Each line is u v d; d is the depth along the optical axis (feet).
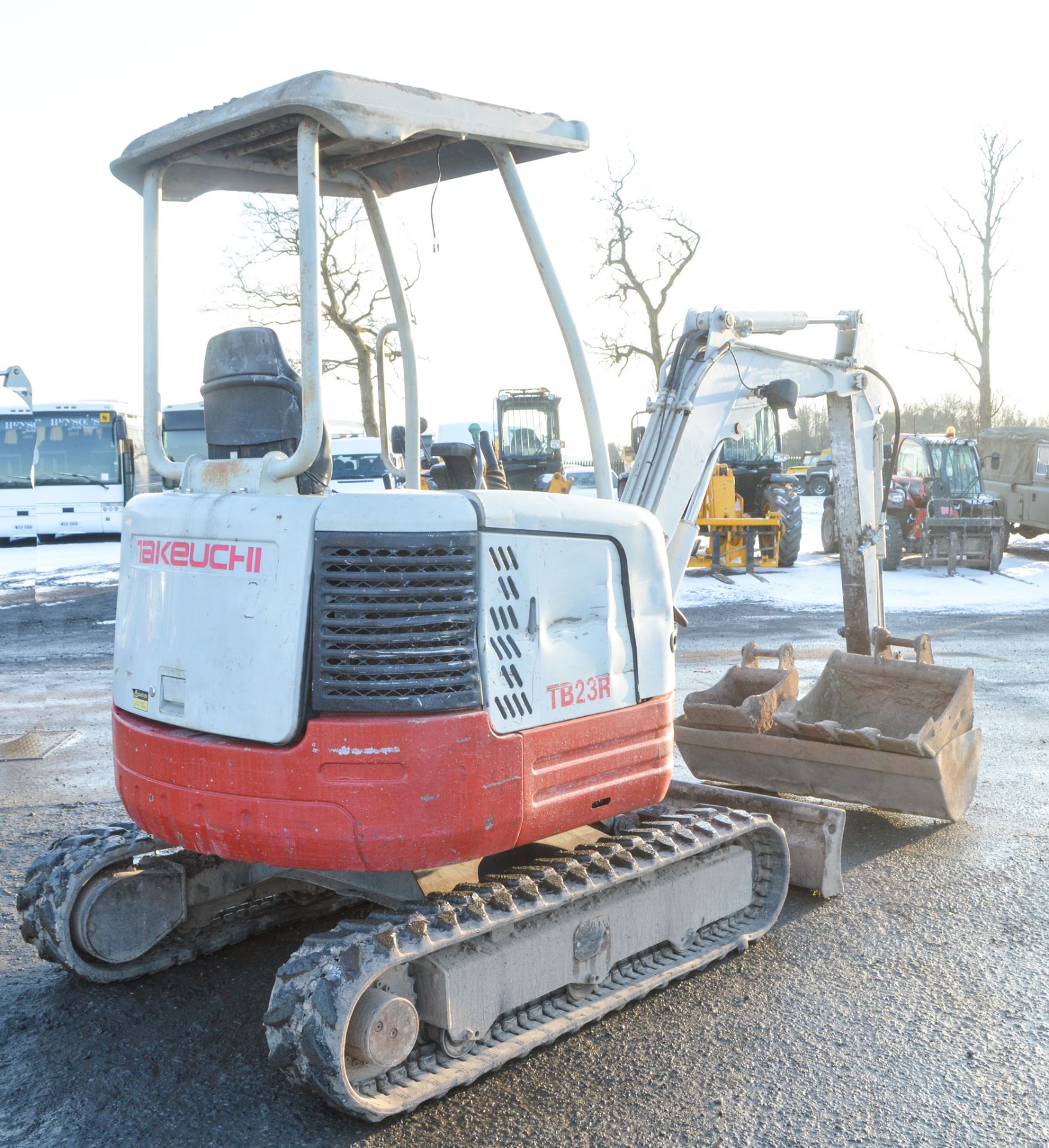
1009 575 62.69
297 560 10.92
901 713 20.90
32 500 78.69
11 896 16.70
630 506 13.38
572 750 12.34
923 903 16.40
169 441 80.28
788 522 63.26
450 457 15.96
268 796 11.08
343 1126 10.86
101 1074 11.82
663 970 13.58
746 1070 11.76
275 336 12.56
